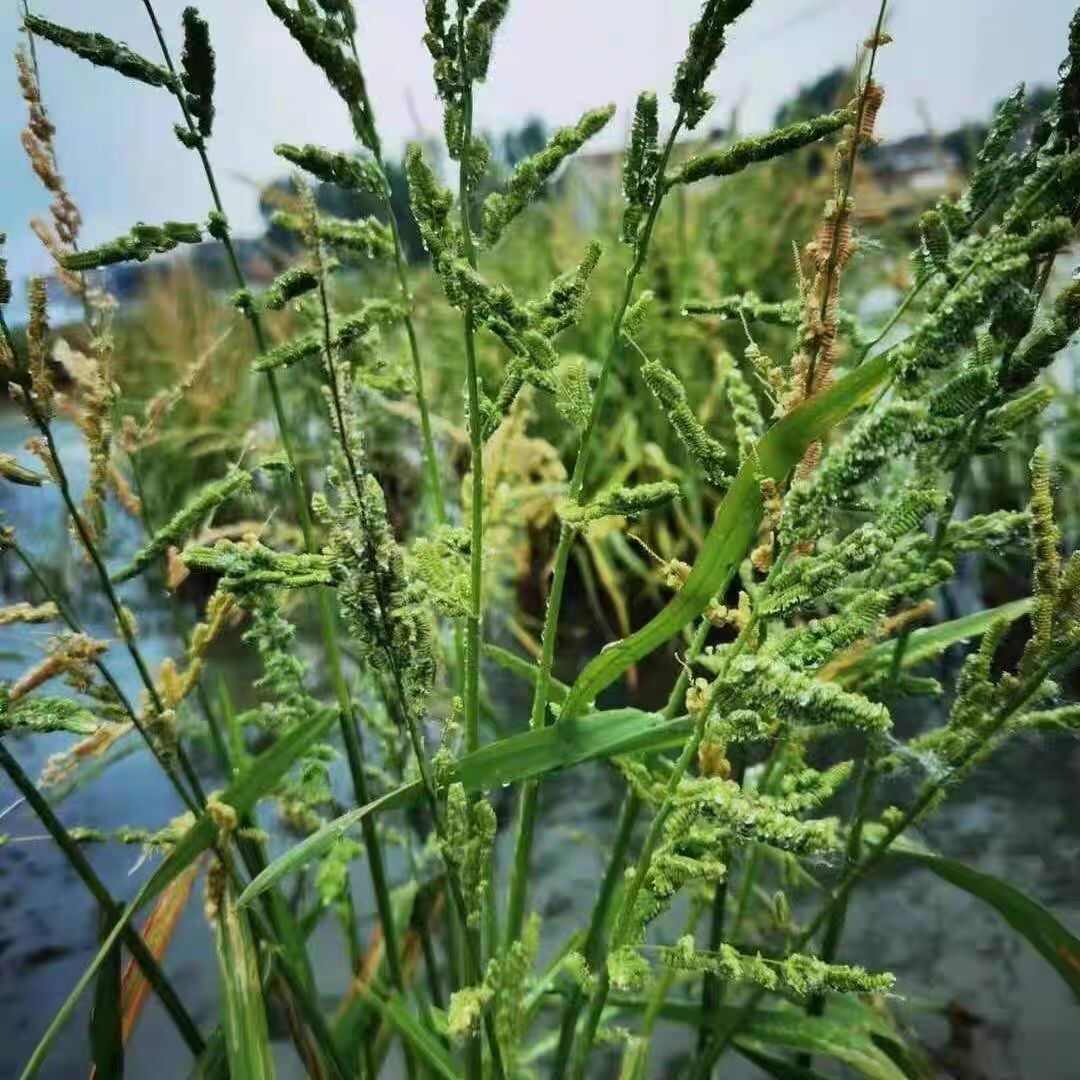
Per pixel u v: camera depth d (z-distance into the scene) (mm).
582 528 109
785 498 85
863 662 139
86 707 126
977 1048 182
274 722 156
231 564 95
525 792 127
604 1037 132
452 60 92
